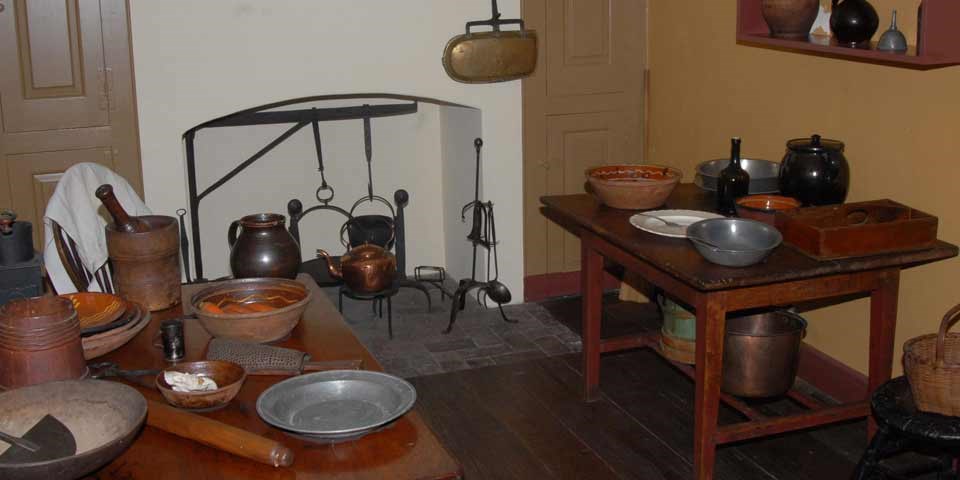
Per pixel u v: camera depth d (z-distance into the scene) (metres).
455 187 4.98
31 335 1.92
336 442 1.84
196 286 2.81
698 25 4.29
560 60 4.59
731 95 4.12
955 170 3.06
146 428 1.92
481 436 3.45
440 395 3.79
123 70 3.97
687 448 3.33
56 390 1.81
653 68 4.68
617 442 3.38
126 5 3.92
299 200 4.86
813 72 3.63
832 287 2.93
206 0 4.01
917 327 3.30
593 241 3.51
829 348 3.73
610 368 4.00
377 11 4.23
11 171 3.93
